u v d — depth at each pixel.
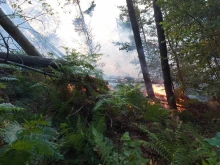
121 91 4.84
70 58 5.28
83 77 4.91
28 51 7.62
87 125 3.97
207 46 5.32
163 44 8.68
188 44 5.59
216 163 2.30
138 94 4.85
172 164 2.73
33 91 4.69
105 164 2.76
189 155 2.77
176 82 8.73
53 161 2.65
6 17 7.23
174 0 5.30
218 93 5.64
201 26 5.06
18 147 1.75
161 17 8.66
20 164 1.77
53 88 4.59
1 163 1.73
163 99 10.55
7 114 3.03
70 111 4.16
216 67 5.73
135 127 4.14
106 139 3.24
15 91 4.57
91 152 2.97
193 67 6.63
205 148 2.68
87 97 4.64
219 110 7.42
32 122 2.18
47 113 4.10
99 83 5.11
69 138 3.07
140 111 4.57
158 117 4.57
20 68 5.68
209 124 5.84
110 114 4.33
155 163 3.06
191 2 5.08
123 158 2.70
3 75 5.27
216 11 4.99
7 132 2.04
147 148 3.36
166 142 3.20
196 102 8.52
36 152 2.13
